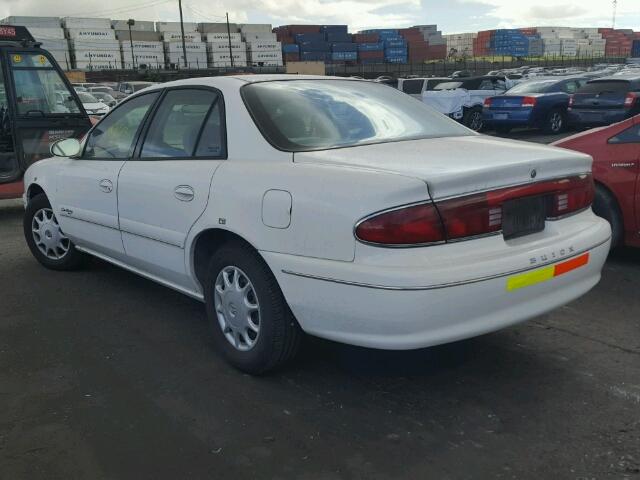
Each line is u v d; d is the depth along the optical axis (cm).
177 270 385
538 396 318
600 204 528
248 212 319
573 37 12700
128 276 536
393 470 259
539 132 1850
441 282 266
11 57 798
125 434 290
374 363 359
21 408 315
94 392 330
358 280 272
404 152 320
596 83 1594
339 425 295
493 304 283
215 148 361
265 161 329
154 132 413
